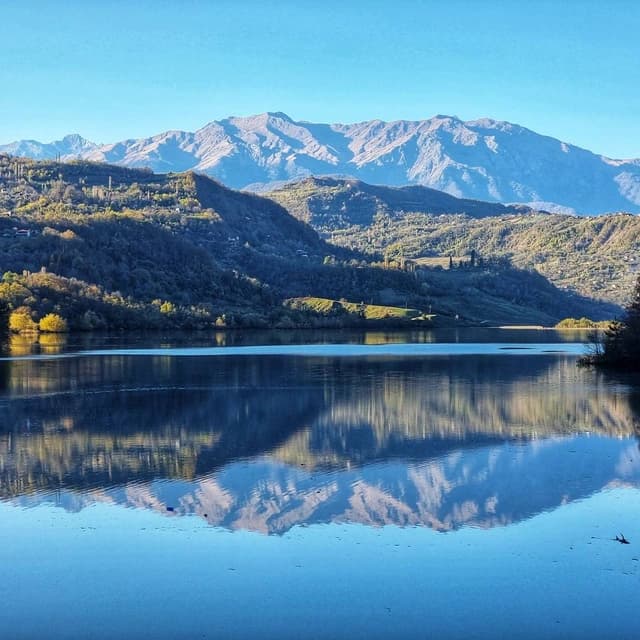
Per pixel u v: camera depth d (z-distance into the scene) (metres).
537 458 49.91
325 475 45.62
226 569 30.83
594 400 76.06
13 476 45.06
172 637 25.59
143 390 83.25
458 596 28.33
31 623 26.47
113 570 30.69
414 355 138.88
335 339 197.50
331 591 28.81
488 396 79.38
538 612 27.03
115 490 42.09
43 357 126.88
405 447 53.62
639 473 45.72
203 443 54.84
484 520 36.94
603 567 30.73
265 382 91.44
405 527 35.91
